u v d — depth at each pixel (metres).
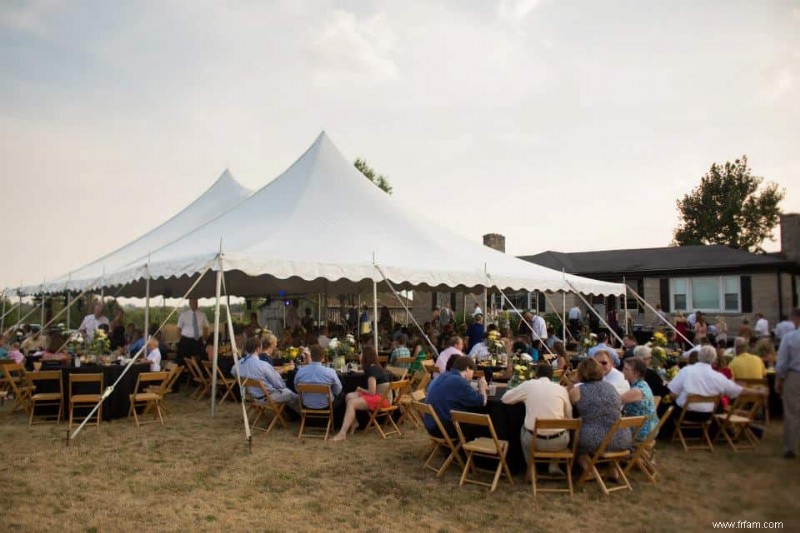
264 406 7.24
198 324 10.40
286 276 8.41
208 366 9.34
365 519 4.35
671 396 6.27
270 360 8.61
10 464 5.64
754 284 17.64
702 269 18.30
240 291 18.02
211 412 7.97
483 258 11.82
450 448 5.49
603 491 4.73
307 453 6.15
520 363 6.12
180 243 10.70
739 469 3.81
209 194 16.23
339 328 15.73
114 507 4.54
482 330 12.23
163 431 7.08
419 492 4.94
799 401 4.95
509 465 5.30
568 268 21.61
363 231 10.69
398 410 7.73
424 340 12.44
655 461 5.56
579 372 5.05
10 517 4.29
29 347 11.58
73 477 5.26
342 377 7.42
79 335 8.49
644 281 19.83
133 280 9.98
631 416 5.27
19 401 8.11
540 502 4.64
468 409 5.52
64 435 6.83
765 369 7.00
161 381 8.49
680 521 3.58
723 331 15.72
